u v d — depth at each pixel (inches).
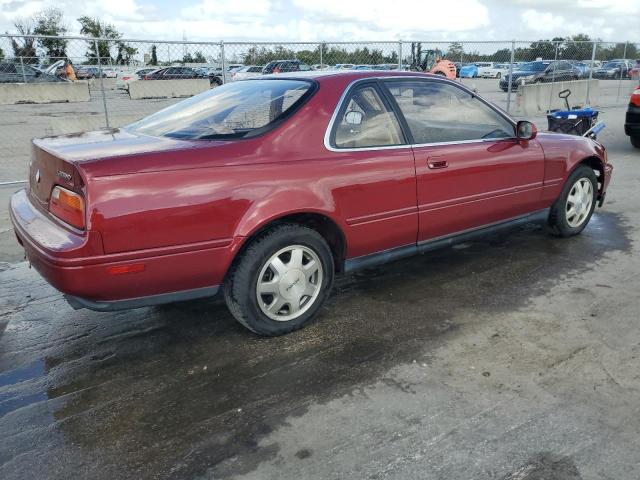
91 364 124.0
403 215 145.3
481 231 171.0
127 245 107.7
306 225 135.5
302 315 134.8
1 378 118.8
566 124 319.9
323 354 125.5
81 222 106.3
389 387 111.7
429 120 153.4
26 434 100.0
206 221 114.2
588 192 202.8
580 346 126.2
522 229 216.8
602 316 140.9
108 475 89.4
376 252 146.8
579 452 91.7
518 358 121.6
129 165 107.7
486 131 166.6
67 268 104.7
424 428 98.7
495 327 136.3
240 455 93.3
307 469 89.4
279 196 121.8
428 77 157.1
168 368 121.5
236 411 105.5
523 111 589.3
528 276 168.4
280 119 128.4
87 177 103.9
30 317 147.9
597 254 186.4
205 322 143.0
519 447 93.1
